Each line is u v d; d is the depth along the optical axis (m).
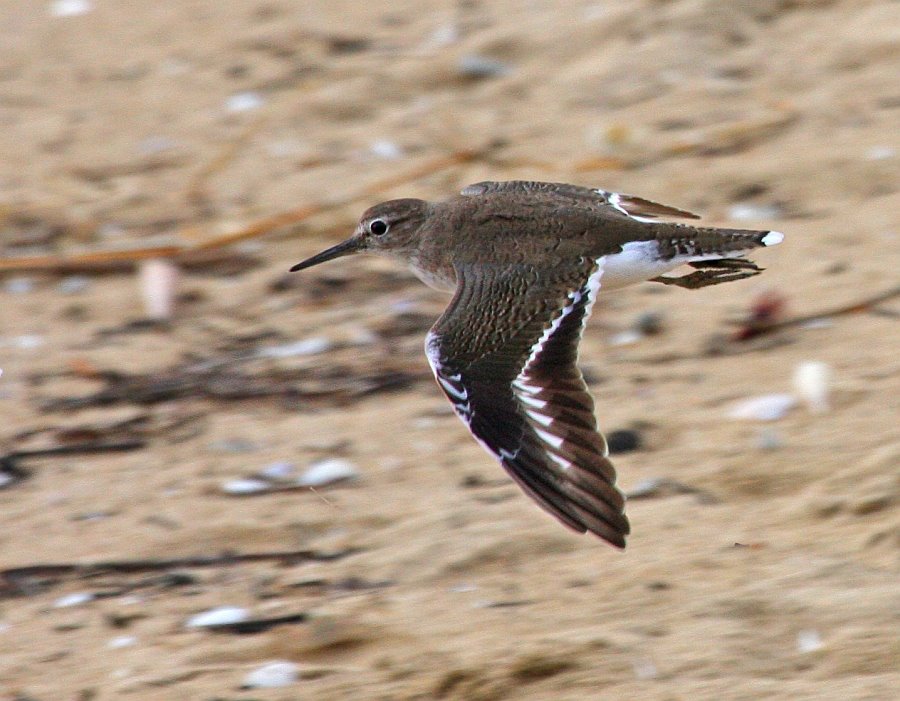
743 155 16.39
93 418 13.16
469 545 10.62
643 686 8.78
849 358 12.60
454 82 18.67
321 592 10.34
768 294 13.40
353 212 16.48
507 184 11.30
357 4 20.61
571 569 10.23
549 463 8.50
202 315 14.98
